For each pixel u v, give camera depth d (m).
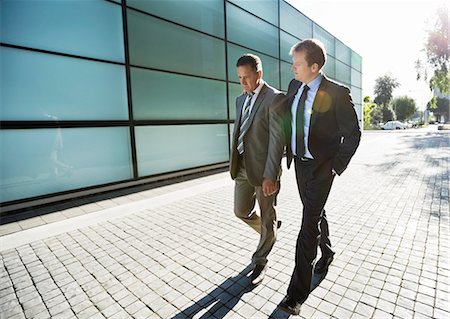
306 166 1.94
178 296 2.10
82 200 4.93
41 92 4.60
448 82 22.03
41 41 4.56
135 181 6.02
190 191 5.49
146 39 6.11
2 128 4.23
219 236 3.21
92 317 1.89
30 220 3.91
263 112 2.05
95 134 5.34
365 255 2.61
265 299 2.02
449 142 13.88
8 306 2.03
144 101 6.15
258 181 2.16
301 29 12.06
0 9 4.12
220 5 7.98
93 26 5.19
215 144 8.12
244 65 1.99
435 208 3.94
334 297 2.00
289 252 2.76
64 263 2.66
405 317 1.77
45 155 4.71
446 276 2.22
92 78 5.23
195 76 7.36
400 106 50.78
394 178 5.99
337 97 1.80
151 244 3.04
